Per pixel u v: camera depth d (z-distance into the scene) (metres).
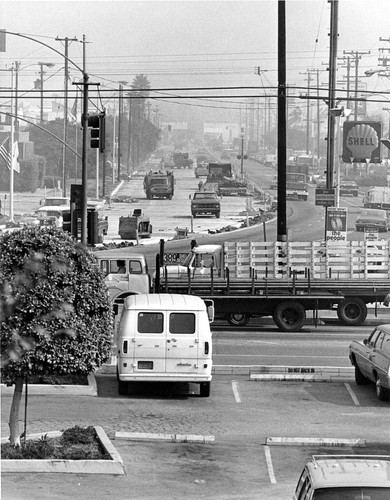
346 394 31.80
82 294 21.88
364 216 109.31
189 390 32.09
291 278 47.56
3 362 21.42
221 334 44.69
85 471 21.31
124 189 187.75
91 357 22.02
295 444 24.80
